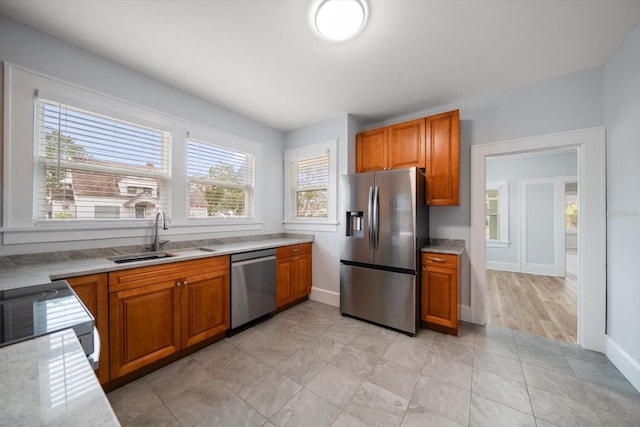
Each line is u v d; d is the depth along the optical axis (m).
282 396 1.61
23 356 0.60
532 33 1.73
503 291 3.88
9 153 1.63
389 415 1.46
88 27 1.69
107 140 2.06
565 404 1.54
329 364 1.96
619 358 1.86
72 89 1.86
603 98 2.12
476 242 2.69
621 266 1.87
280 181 3.69
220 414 1.47
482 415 1.46
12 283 1.24
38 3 1.49
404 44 1.84
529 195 5.14
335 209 3.20
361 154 3.15
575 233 8.16
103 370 1.60
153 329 1.84
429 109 2.98
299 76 2.28
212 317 2.23
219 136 2.87
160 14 1.57
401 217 2.52
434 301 2.50
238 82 2.38
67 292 1.11
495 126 2.58
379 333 2.49
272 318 2.84
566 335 2.44
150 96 2.29
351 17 1.53
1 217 1.61
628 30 1.71
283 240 3.26
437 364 1.96
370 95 2.64
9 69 1.62
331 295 3.24
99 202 2.03
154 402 1.56
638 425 1.39
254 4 1.49
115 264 1.70
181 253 2.30
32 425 0.37
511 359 2.03
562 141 2.27
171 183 2.45
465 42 1.83
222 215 2.96
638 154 1.68
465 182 2.76
